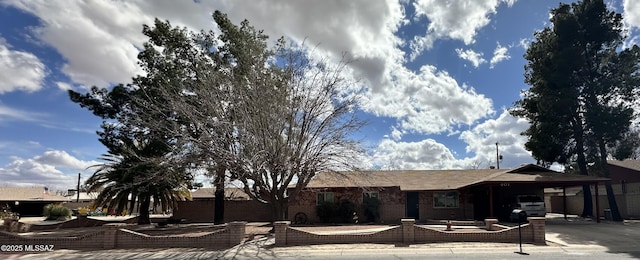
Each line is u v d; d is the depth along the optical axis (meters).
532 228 15.98
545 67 28.84
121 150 24.81
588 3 28.28
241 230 16.00
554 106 27.55
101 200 25.94
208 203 32.53
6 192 51.78
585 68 28.31
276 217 20.16
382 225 24.91
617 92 28.19
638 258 12.52
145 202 26.61
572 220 26.28
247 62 21.66
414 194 30.38
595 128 26.89
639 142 29.95
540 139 29.31
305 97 19.56
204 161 18.59
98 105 25.58
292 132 19.12
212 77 19.95
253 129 17.94
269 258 12.97
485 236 15.89
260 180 19.02
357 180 22.61
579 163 28.70
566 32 28.23
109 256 13.73
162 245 15.45
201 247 15.27
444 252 13.72
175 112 20.59
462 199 29.77
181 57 25.02
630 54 27.53
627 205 29.98
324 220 27.03
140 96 23.81
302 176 19.78
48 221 34.88
